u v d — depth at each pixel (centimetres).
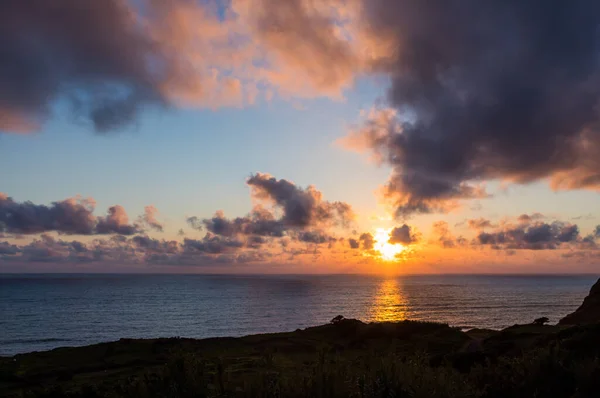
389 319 9988
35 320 10250
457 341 2550
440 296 18775
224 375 834
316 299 16900
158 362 2077
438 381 675
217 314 11469
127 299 16788
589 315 2412
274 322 9712
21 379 1806
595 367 747
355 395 637
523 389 755
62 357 2286
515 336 1698
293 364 1256
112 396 755
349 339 2678
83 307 13500
